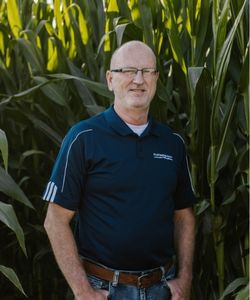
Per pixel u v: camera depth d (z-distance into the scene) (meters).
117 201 1.91
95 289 1.94
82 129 1.94
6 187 2.23
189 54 2.54
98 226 1.93
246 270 2.46
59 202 1.93
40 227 2.78
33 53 2.78
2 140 2.06
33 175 2.82
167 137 2.02
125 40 2.54
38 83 2.70
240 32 2.34
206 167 2.47
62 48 2.74
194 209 2.37
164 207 1.96
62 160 1.95
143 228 1.91
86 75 2.90
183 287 2.04
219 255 2.46
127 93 1.94
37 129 2.86
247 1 2.30
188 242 2.15
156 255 1.97
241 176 2.45
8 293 3.03
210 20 2.50
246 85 2.28
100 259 1.94
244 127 2.40
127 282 1.94
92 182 1.93
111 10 2.70
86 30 2.87
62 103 2.61
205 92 2.34
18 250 2.98
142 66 1.93
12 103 2.77
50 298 3.08
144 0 2.50
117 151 1.92
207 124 2.38
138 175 1.92
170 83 2.59
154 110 2.47
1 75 2.89
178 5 2.62
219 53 2.29
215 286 2.59
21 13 3.13
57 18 2.91
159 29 2.64
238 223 2.50
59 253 1.93
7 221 2.05
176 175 2.02
